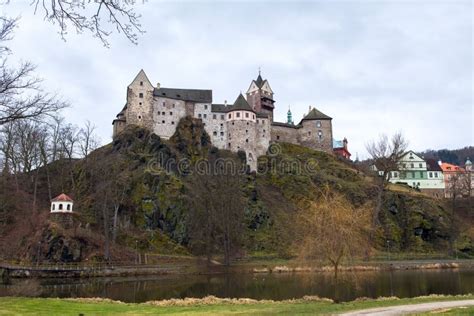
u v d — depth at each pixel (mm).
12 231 76312
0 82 24641
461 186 128250
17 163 92188
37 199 89875
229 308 25594
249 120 121500
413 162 141250
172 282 53938
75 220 78875
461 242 98938
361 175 120188
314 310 23750
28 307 23328
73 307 24344
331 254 38062
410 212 103188
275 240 89125
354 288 44438
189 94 122562
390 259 81250
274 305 27438
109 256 72250
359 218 40500
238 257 81938
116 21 11328
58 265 64250
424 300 29312
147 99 114625
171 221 85375
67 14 11086
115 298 38625
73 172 96625
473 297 31328
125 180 89375
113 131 117500
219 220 81062
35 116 26281
